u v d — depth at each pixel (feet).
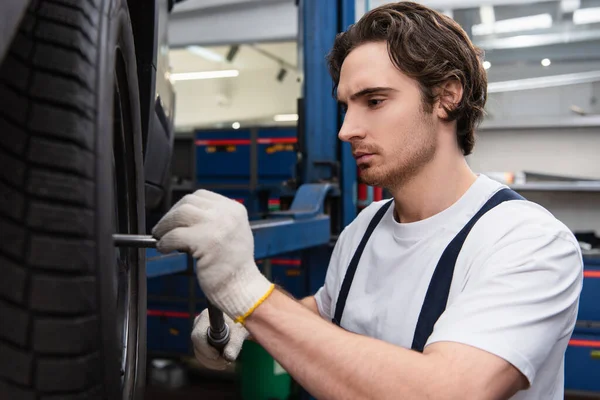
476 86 2.93
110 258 1.65
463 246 2.69
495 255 2.48
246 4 17.26
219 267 1.99
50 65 1.60
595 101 14.15
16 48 1.62
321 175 8.87
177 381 11.09
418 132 2.73
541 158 14.08
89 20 1.69
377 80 2.66
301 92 8.87
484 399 2.03
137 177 2.61
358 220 3.63
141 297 2.77
